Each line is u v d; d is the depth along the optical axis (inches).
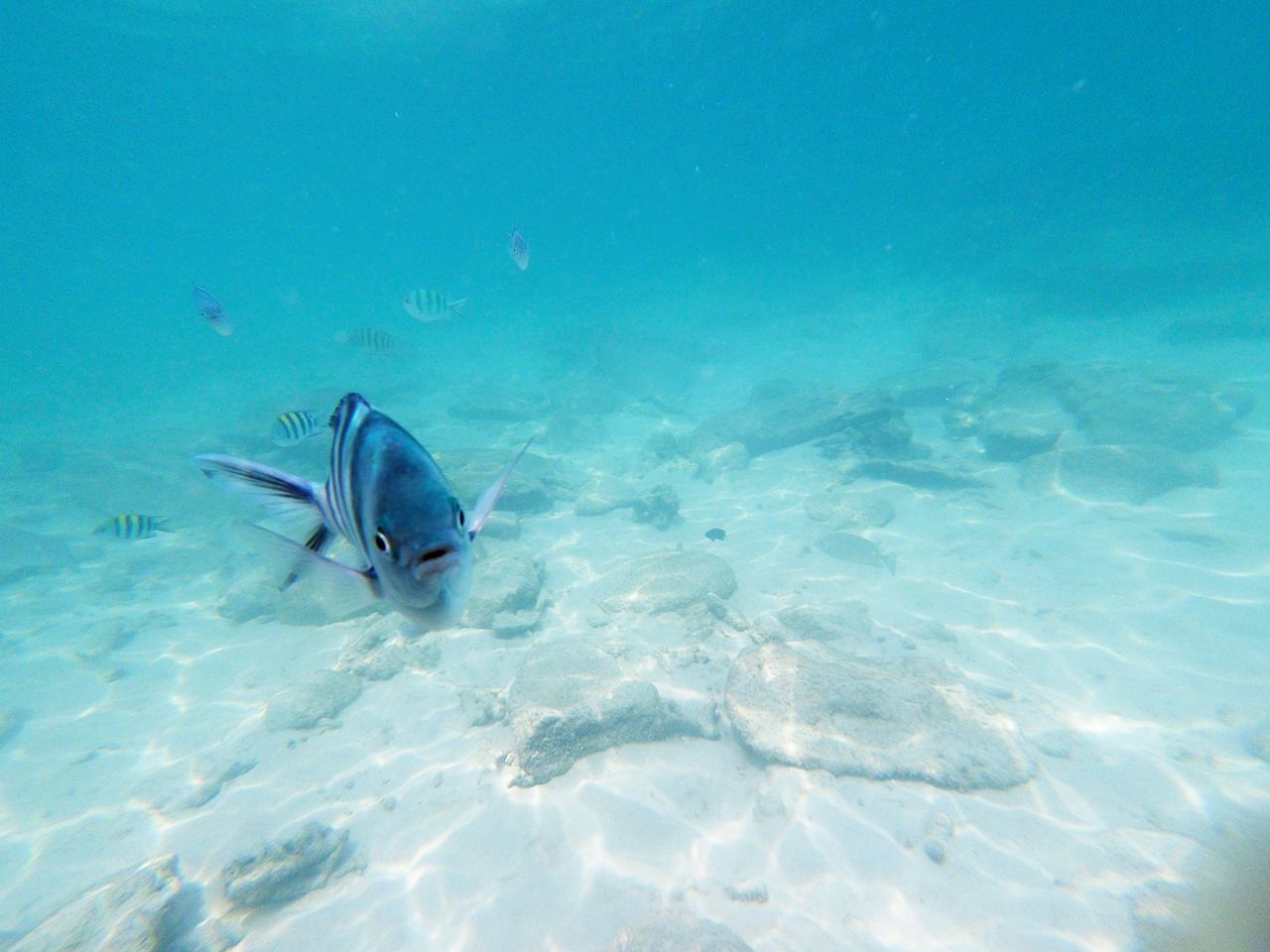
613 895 32.6
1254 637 46.2
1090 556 58.8
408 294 65.3
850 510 72.4
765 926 30.7
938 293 221.3
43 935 30.1
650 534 74.8
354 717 47.8
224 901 33.5
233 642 61.0
